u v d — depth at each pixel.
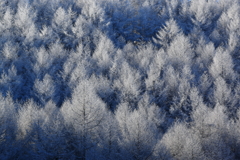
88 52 25.33
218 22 36.78
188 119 15.67
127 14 38.66
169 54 25.38
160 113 15.50
